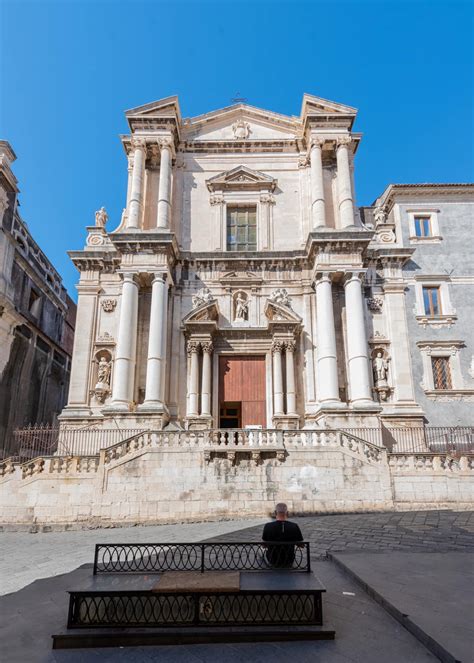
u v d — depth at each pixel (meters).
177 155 28.41
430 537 12.15
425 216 27.95
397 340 24.44
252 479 16.64
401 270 25.98
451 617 5.95
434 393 24.38
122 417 21.28
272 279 25.59
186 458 16.78
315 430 17.34
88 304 24.83
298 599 6.16
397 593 6.98
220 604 6.14
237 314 25.09
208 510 16.25
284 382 23.84
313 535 12.85
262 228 26.98
